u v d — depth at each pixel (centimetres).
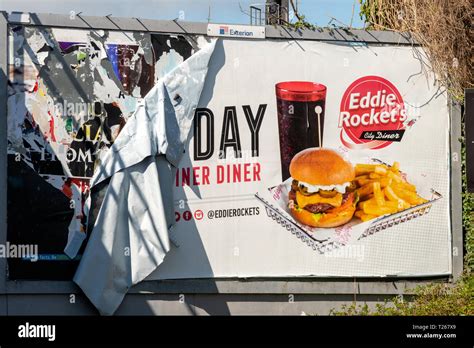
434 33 1451
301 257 1384
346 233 1402
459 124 1455
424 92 1446
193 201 1345
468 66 1468
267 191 1377
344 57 1413
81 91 1307
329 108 1405
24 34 1287
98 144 1309
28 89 1287
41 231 1288
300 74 1395
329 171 1398
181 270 1336
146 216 1305
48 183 1291
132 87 1326
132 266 1302
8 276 1277
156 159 1320
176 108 1338
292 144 1388
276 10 1540
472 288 1368
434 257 1439
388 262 1417
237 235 1362
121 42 1324
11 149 1280
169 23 1345
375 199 1416
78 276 1280
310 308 1388
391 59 1434
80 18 1308
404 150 1433
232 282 1356
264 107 1379
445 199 1448
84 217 1300
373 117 1422
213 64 1363
